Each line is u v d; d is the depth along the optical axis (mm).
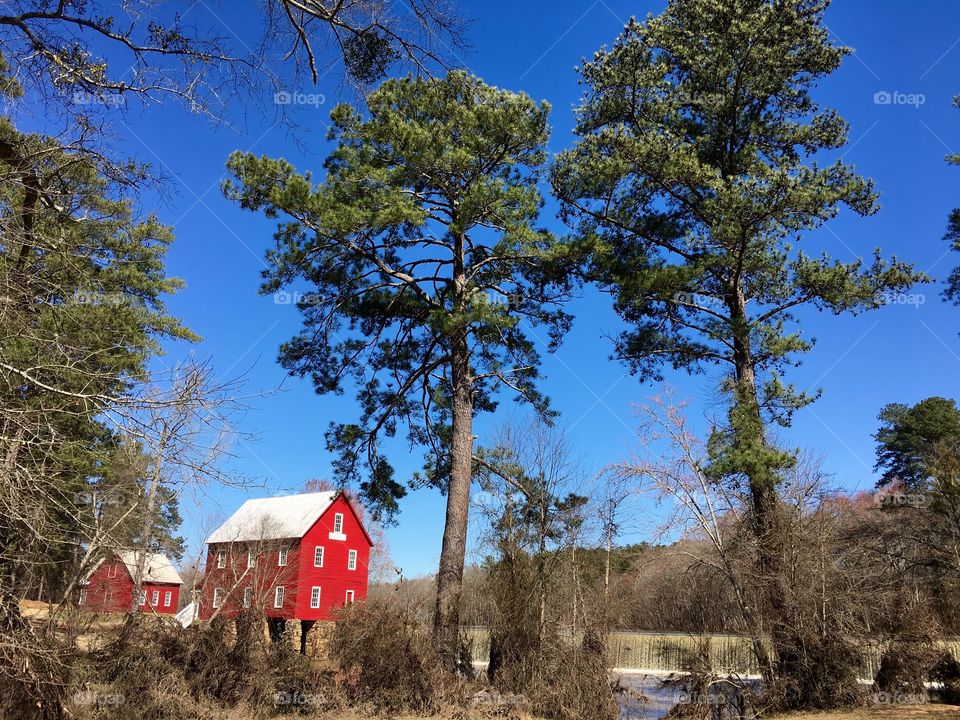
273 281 19500
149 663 14562
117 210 10586
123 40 8867
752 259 19859
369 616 17766
